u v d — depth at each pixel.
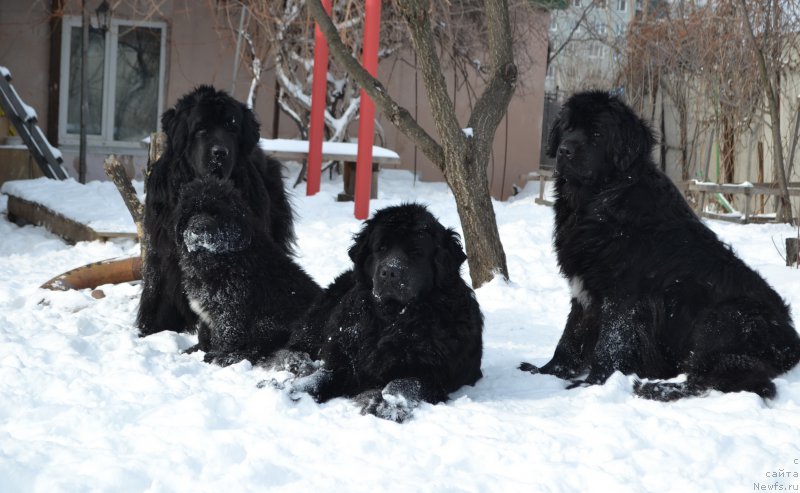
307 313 4.97
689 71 16.02
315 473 3.07
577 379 4.96
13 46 15.22
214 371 4.64
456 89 16.28
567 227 5.15
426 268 4.32
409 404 3.96
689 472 3.18
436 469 3.16
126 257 7.64
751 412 3.94
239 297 5.04
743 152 15.39
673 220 4.83
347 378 4.48
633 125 4.88
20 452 3.10
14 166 14.75
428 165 17.11
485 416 3.82
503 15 7.68
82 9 14.16
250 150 5.83
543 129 21.42
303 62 14.66
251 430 3.54
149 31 15.88
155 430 3.46
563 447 3.44
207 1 15.78
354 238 4.59
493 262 7.63
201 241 4.87
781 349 4.56
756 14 13.81
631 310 4.77
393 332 4.32
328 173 16.64
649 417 3.87
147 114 16.14
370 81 7.59
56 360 4.60
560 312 6.82
